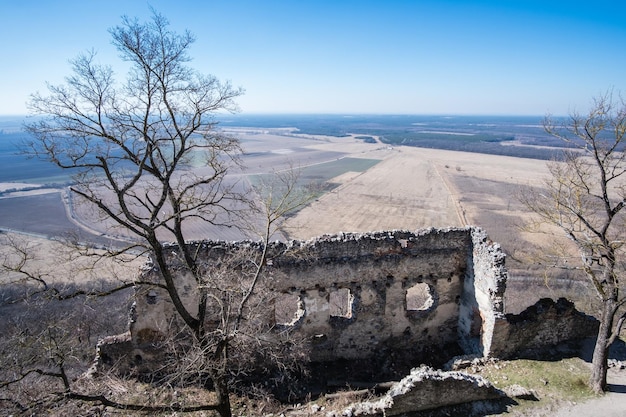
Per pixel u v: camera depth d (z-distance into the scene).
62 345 12.38
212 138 13.55
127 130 12.15
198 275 13.91
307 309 18.28
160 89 11.98
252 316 14.47
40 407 11.23
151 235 12.10
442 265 19.52
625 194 14.54
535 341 18.47
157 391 16.11
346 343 19.06
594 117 14.22
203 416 14.98
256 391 16.61
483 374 17.06
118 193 11.34
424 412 14.29
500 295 17.42
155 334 17.14
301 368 18.14
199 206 13.97
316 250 17.84
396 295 19.22
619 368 17.06
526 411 14.37
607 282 14.81
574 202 16.31
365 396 16.53
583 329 19.11
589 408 14.51
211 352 13.21
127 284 12.57
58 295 12.12
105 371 16.55
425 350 20.00
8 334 18.78
